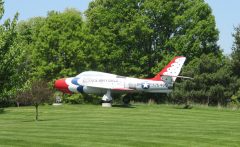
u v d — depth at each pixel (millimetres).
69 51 73000
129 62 82938
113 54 79562
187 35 81375
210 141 28766
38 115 52188
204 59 73938
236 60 73500
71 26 74188
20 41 23344
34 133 32406
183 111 56719
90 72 70938
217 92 72062
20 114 53531
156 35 84500
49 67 72875
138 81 68688
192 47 80688
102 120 44000
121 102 76750
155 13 83250
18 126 38250
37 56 73125
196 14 82188
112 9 81688
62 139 28906
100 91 70250
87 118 46812
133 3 82500
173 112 54938
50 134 31688
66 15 74188
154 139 29312
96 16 81438
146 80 68812
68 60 74062
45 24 74062
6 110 57969
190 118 47438
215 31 82125
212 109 61531
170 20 83938
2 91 22906
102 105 65625
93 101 74062
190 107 64562
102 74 70125
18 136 30453
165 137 30328
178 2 83938
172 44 82250
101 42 77375
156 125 38938
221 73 72000
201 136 31000
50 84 71312
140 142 27938
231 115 52250
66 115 51344
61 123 40875
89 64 75562
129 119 45312
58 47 73438
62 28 73812
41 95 46969
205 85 73312
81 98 73000
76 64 74312
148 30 80938
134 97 82125
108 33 80062
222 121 44031
